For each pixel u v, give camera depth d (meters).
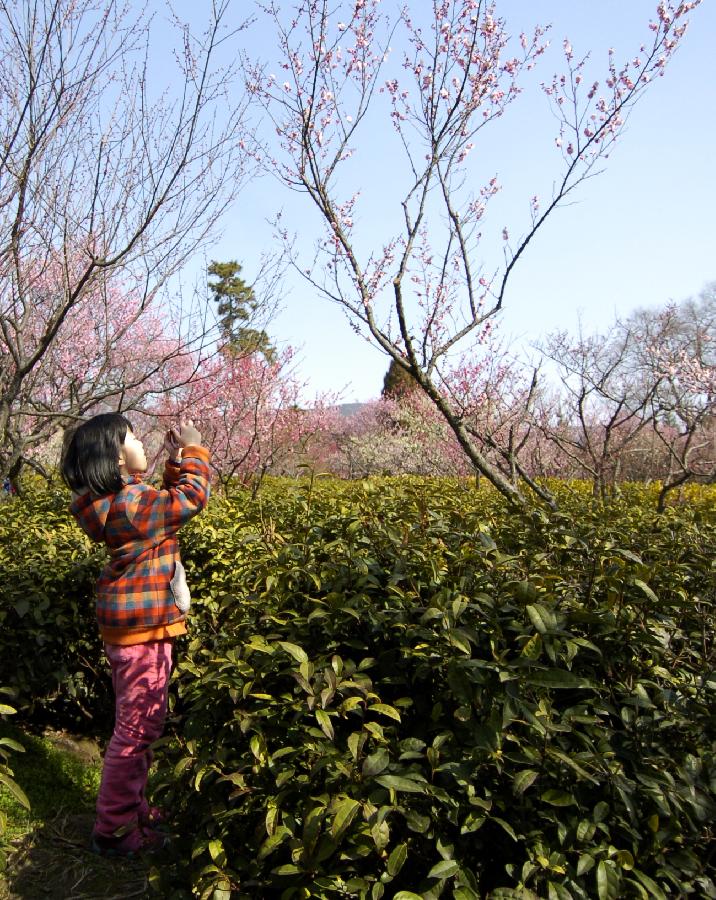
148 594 2.68
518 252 4.23
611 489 5.93
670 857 1.73
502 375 9.21
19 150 4.69
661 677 2.10
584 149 4.04
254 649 2.06
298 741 1.91
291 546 2.64
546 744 1.75
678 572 2.61
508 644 2.04
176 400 8.02
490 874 1.80
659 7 4.09
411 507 3.47
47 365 6.51
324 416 13.73
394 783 1.64
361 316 4.12
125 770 2.69
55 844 2.85
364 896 1.65
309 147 4.10
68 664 3.75
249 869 1.82
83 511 2.69
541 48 4.48
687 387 7.86
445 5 4.34
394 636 2.15
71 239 5.14
